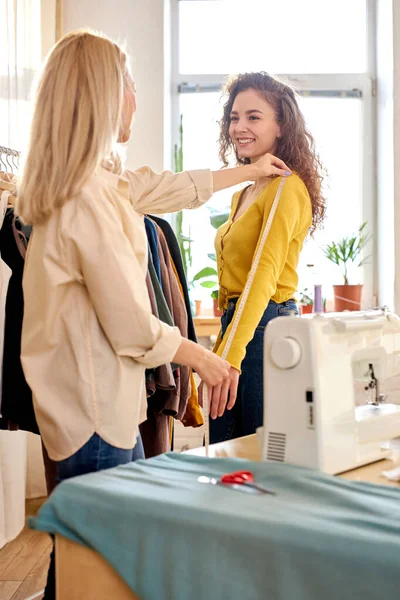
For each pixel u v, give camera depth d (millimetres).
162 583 910
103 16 3953
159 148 3984
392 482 1131
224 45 4348
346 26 4324
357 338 1274
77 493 1002
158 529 924
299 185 1812
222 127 2115
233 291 1883
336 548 809
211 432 1909
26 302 1250
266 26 4340
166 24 4113
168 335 1219
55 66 1262
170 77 4277
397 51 3932
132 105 1532
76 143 1214
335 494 963
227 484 1025
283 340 1170
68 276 1200
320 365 1160
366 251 4309
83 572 994
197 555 893
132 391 1229
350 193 4336
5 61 3607
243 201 1992
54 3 3777
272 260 1693
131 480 1048
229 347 1598
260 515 885
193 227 4289
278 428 1188
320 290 1784
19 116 3633
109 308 1170
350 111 4344
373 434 1266
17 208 1255
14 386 1729
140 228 1276
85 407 1185
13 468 3027
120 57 1356
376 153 4293
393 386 1513
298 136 1931
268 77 1947
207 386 1359
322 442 1144
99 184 1236
